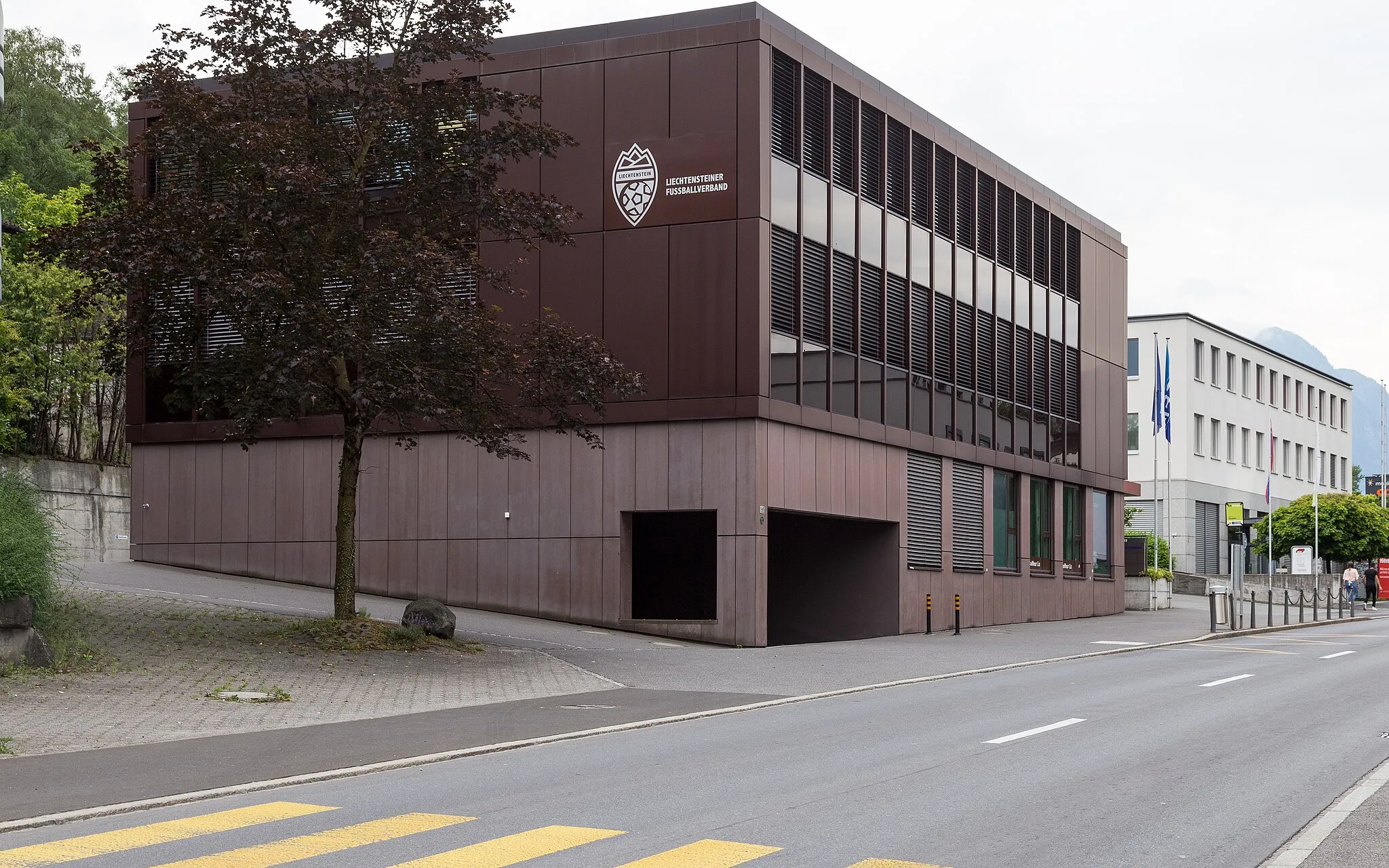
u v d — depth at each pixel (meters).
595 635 29.73
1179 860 8.79
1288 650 31.11
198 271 21.77
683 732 15.62
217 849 8.93
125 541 43.69
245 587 32.38
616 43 32.03
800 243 32.47
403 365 21.88
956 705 18.69
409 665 22.09
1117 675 23.88
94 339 37.91
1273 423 89.50
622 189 31.77
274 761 12.84
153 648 21.05
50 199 45.22
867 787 11.52
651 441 31.41
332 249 22.81
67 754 13.12
